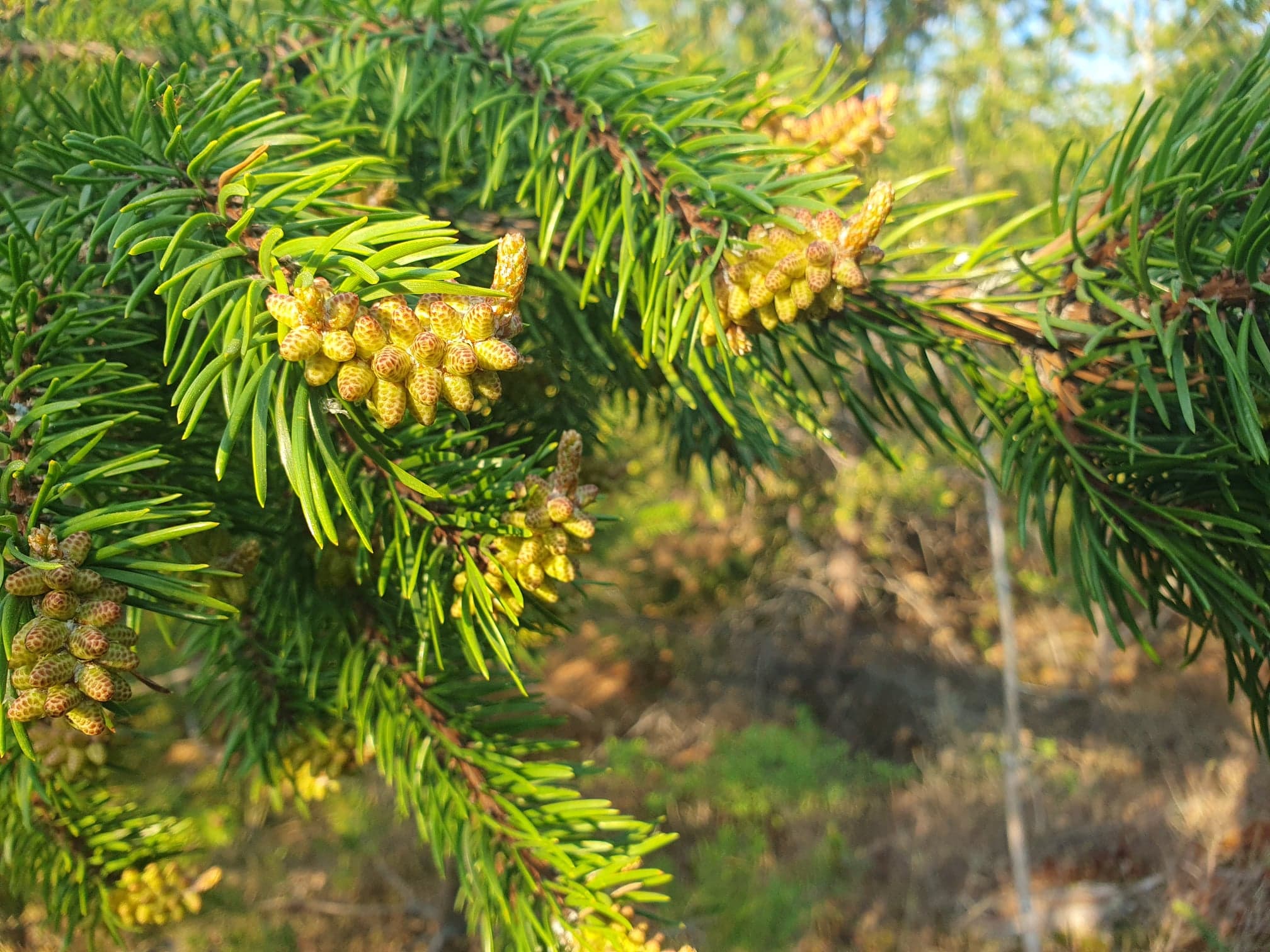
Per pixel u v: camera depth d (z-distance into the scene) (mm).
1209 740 1777
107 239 229
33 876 304
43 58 303
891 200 222
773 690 2275
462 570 238
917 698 2174
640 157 272
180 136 199
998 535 1616
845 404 285
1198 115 253
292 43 313
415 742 280
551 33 293
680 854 1560
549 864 269
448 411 241
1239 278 227
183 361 246
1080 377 259
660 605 2383
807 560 2420
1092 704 2074
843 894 1475
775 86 305
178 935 1078
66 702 165
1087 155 255
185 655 303
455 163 341
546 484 228
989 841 1585
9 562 170
